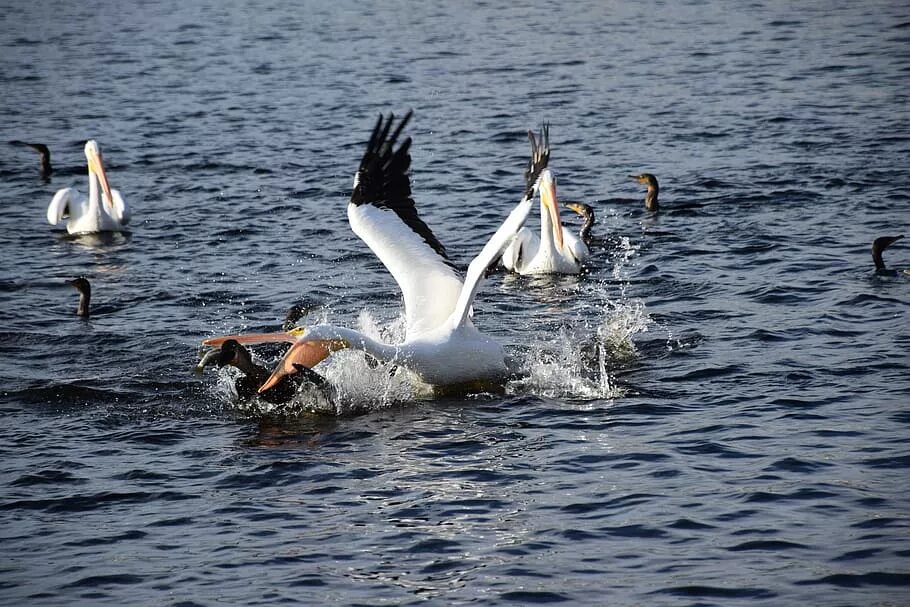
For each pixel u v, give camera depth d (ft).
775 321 50.49
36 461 38.19
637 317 52.44
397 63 144.05
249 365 43.39
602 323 52.19
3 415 42.42
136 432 40.73
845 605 27.76
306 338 41.96
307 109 115.75
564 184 83.15
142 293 58.70
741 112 106.42
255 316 54.29
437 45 159.02
